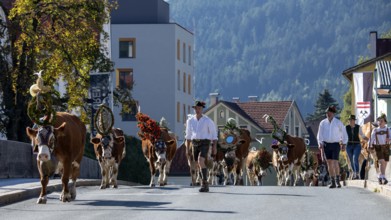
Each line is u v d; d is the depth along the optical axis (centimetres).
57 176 3375
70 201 2245
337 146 2841
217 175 3878
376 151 2767
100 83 4338
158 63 10900
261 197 2339
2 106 5066
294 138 3950
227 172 3897
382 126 2786
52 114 2134
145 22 11131
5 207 2089
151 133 3138
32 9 4928
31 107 2116
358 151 3369
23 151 3603
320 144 2842
